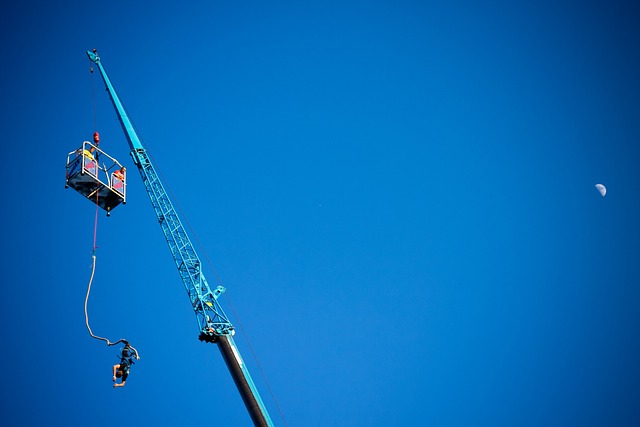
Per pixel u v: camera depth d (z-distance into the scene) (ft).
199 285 165.58
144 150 184.55
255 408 144.15
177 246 170.91
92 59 206.49
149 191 178.29
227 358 152.87
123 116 193.16
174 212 176.86
